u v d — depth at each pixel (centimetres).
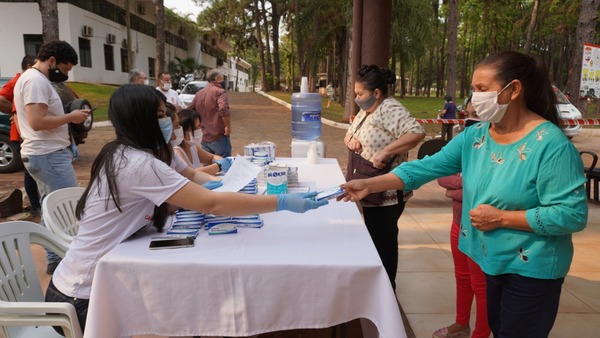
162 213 194
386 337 157
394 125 279
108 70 2397
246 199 184
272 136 1226
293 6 2666
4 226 200
